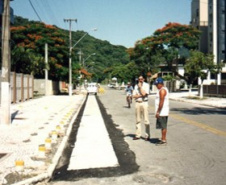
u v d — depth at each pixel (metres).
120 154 8.04
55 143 9.57
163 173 6.29
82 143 9.64
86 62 136.38
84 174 6.32
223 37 54.00
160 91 8.80
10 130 11.99
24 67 36.03
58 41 46.22
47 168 6.59
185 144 9.27
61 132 11.27
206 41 61.72
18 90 27.94
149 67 51.75
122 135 11.12
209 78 55.59
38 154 7.63
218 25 54.22
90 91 50.59
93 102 31.05
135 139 10.15
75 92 59.69
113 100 34.69
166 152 8.20
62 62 48.16
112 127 13.27
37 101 30.23
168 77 54.31
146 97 9.95
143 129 12.45
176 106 25.88
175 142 9.59
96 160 7.43
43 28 46.62
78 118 16.78
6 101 13.20
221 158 7.52
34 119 15.60
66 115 17.05
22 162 6.47
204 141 9.75
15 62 34.94
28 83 32.06
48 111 20.02
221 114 18.66
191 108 23.62
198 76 36.06
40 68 39.47
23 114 18.03
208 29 57.56
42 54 45.44
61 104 26.69
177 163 7.07
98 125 13.90
